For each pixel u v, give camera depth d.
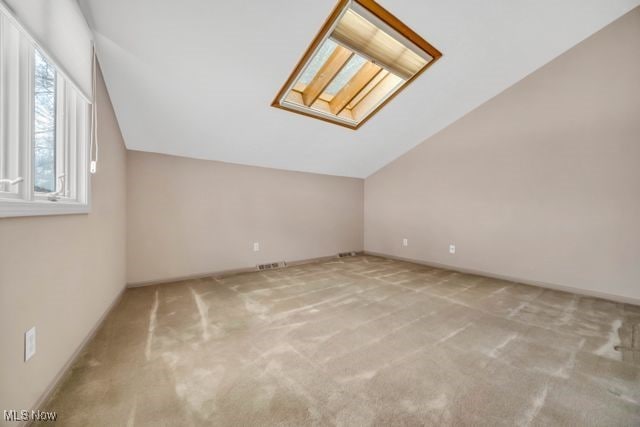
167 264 3.13
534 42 2.60
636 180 2.44
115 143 2.41
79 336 1.59
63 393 1.24
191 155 3.26
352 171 4.77
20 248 1.04
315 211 4.50
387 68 2.59
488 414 1.13
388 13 2.04
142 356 1.57
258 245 3.86
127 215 2.87
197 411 1.14
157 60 1.99
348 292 2.81
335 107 3.16
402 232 4.54
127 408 1.15
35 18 1.06
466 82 3.00
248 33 1.91
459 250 3.77
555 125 2.88
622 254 2.52
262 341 1.76
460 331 1.92
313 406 1.18
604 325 2.02
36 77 1.34
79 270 1.60
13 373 0.99
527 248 3.11
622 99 2.49
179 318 2.12
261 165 3.86
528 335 1.86
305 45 2.10
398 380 1.37
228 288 2.93
